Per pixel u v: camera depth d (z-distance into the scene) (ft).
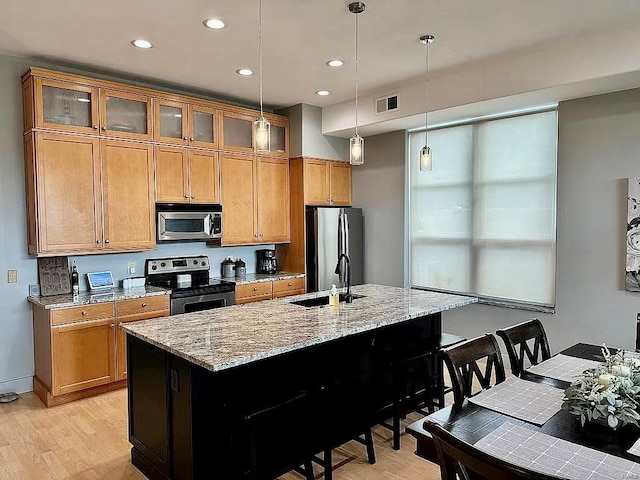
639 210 11.94
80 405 12.02
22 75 12.51
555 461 4.57
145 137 14.06
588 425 5.36
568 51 11.45
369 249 19.15
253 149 17.02
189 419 7.44
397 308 10.58
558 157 13.43
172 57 12.51
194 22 10.23
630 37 10.52
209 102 15.66
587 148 12.84
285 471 8.70
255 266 18.60
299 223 18.01
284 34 10.89
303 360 9.07
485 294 15.71
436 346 11.21
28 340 13.05
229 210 16.37
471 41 11.39
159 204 14.40
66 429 10.69
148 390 8.52
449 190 16.63
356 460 9.38
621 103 12.21
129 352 9.11
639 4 9.38
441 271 17.01
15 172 12.70
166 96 14.55
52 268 13.30
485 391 6.50
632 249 12.09
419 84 14.78
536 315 14.21
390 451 9.73
